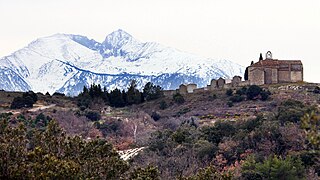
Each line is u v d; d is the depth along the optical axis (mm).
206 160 113688
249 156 107500
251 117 148125
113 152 58812
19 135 52562
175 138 127500
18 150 49875
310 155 104000
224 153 115625
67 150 56312
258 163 101438
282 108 142375
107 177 55875
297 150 110625
